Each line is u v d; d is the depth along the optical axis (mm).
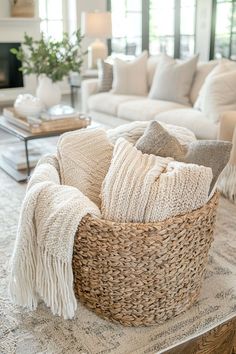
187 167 1533
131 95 4684
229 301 1823
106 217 1573
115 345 1578
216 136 3242
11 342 1595
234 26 6848
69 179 1927
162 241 1492
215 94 3340
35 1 6855
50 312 1759
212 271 2051
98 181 1932
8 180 3311
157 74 4406
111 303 1644
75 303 1621
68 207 1542
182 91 4145
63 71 3580
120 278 1570
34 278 1661
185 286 1679
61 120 3248
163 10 7531
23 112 3430
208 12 7102
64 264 1558
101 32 5559
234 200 2857
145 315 1647
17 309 1782
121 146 1728
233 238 2387
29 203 1619
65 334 1637
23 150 3920
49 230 1546
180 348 1067
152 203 1489
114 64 4793
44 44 3547
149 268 1541
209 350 1070
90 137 2023
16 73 6789
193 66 4133
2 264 2105
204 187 1548
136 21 7496
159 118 3797
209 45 7258
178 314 1721
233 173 2832
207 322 1693
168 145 1809
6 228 2504
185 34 7617
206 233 1649
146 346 1569
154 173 1557
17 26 6602
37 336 1627
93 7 7164
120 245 1492
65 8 7293
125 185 1531
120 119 4352
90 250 1557
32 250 1637
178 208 1525
